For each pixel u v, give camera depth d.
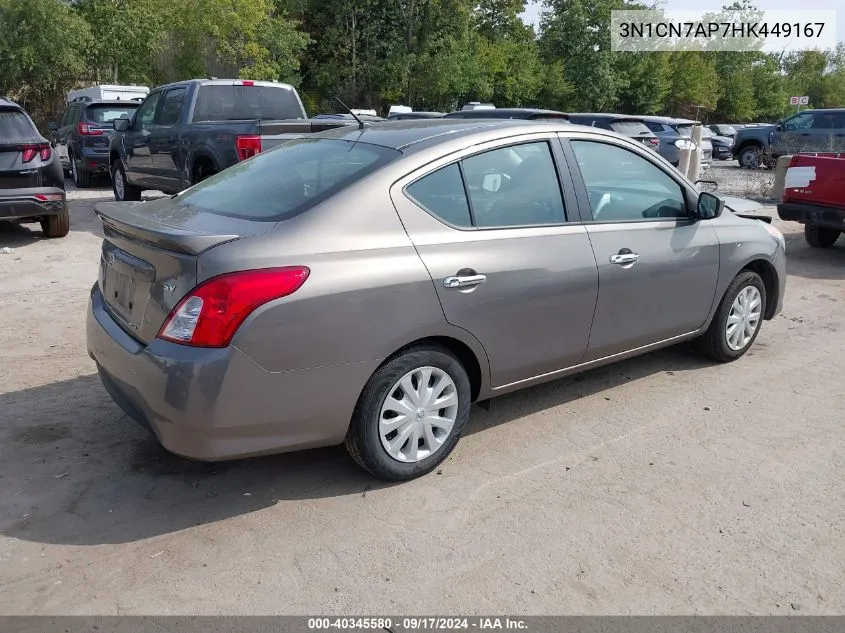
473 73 43.50
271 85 10.49
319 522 3.29
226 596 2.79
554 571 2.96
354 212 3.32
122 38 32.72
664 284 4.52
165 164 10.52
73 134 15.81
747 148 23.34
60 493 3.49
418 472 3.62
